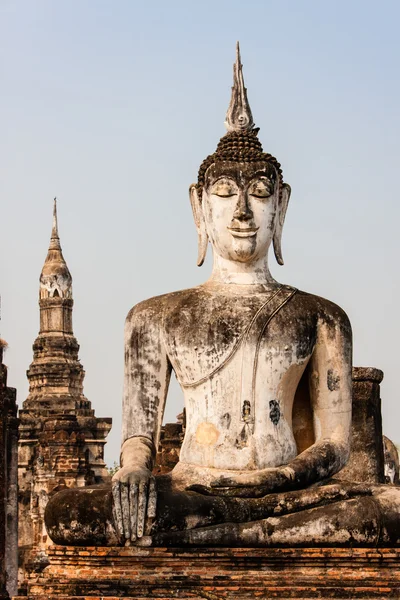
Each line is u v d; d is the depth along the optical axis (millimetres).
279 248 18891
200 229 19000
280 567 16547
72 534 16672
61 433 49188
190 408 18125
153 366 18359
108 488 16969
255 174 18438
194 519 16656
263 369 17922
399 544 16656
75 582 16484
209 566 16500
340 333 18375
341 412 18297
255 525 16703
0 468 22641
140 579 16406
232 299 18250
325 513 16750
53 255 71875
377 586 16297
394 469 33312
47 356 70125
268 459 17734
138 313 18547
